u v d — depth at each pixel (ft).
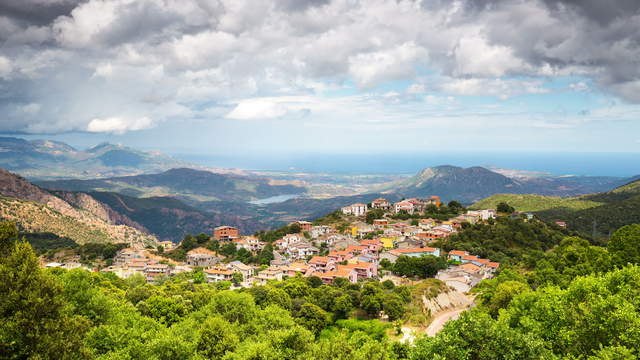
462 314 186.50
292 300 417.49
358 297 439.22
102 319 241.76
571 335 179.93
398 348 260.42
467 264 601.21
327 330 389.80
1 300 158.51
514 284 365.81
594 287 206.39
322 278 542.16
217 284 542.98
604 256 341.41
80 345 173.06
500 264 621.72
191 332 262.67
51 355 156.56
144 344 216.74
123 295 379.35
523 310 230.07
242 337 285.84
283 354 233.35
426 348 180.86
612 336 167.22
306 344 246.27
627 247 340.59
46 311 165.27
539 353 167.12
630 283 205.67
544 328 195.31
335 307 419.54
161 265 649.20
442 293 482.28
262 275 583.58
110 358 194.08
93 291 251.80
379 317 424.46
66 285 238.27
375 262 634.43
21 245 175.83
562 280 343.26
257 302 408.46
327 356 224.94
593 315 178.60
